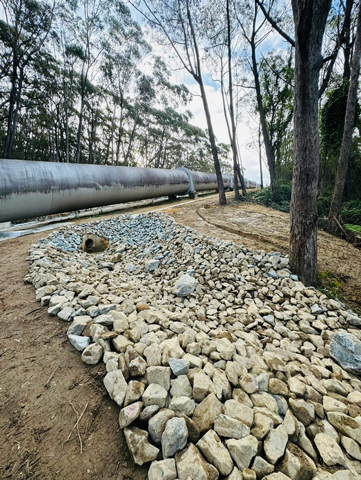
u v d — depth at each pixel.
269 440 1.45
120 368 1.86
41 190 7.00
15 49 11.81
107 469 1.34
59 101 17.89
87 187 8.45
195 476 1.22
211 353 2.23
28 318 2.67
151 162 33.41
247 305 3.67
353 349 2.48
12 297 3.15
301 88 3.74
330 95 8.62
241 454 1.35
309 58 3.57
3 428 1.54
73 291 3.23
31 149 20.86
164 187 12.55
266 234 6.45
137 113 22.31
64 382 1.86
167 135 29.47
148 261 5.44
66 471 1.33
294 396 1.89
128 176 10.27
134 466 1.36
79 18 14.65
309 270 4.16
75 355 2.13
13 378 1.90
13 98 12.12
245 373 1.98
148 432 1.49
